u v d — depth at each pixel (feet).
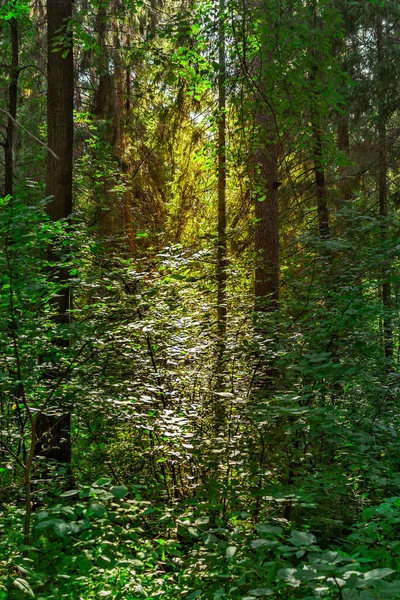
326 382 20.61
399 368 23.70
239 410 18.80
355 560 10.86
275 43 29.01
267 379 22.30
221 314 27.99
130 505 12.71
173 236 47.21
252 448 17.65
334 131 54.49
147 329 19.67
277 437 17.46
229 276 27.25
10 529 15.12
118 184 42.39
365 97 51.03
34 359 20.30
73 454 24.56
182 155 48.57
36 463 17.47
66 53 25.85
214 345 22.90
